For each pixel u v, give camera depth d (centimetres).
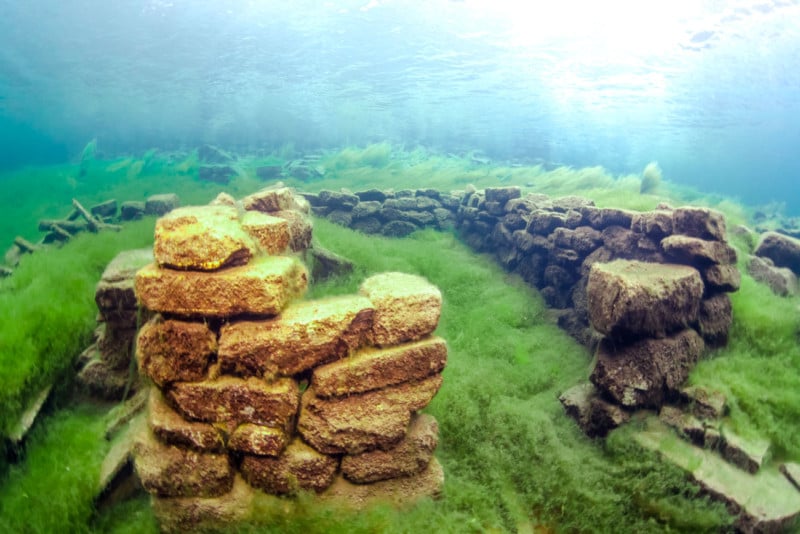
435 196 1131
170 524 268
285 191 574
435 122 3250
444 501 299
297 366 273
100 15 2398
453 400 404
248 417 267
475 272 768
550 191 1233
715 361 418
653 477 317
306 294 318
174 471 267
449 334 554
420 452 296
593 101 2420
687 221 466
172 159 2480
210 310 264
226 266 271
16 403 357
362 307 286
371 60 2614
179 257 263
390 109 3186
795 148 2914
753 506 286
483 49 2358
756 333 456
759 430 356
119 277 400
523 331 608
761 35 1931
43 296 448
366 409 283
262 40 2562
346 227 1002
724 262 449
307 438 275
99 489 291
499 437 373
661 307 387
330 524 261
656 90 2230
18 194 1883
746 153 3094
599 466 341
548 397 449
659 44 2044
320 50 2616
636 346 390
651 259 512
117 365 395
